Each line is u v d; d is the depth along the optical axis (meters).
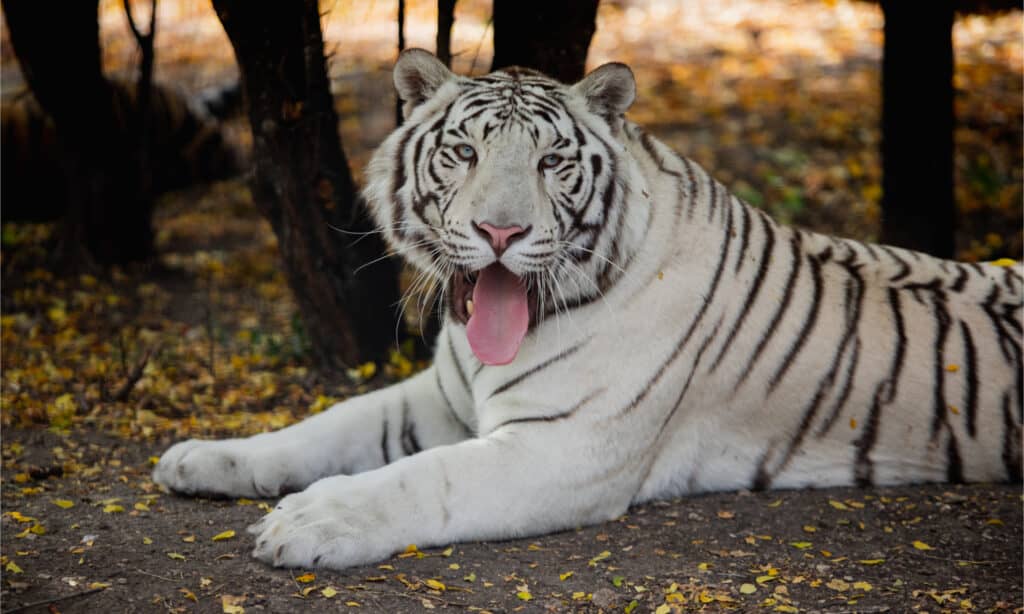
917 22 11.05
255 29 8.68
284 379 9.91
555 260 6.35
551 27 8.85
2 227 14.19
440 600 5.61
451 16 8.73
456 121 6.46
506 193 6.09
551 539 6.56
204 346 10.92
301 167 9.20
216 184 16.91
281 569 5.85
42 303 11.97
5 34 19.09
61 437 8.15
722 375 7.19
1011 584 5.96
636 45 21.58
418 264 6.79
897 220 11.65
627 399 6.73
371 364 9.71
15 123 14.08
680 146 16.58
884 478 7.52
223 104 17.88
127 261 13.32
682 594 5.75
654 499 7.27
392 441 7.53
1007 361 7.52
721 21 23.17
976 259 12.97
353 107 18.22
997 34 21.47
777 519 6.91
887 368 7.41
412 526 6.17
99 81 12.66
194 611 5.34
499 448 6.50
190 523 6.53
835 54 20.89
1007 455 7.52
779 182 15.23
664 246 6.87
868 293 7.54
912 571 6.14
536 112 6.38
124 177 13.09
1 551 5.98
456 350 7.36
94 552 6.01
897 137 11.45
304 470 7.18
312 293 9.70
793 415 7.37
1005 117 17.31
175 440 8.21
